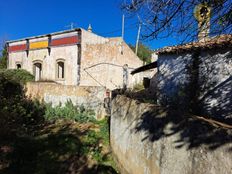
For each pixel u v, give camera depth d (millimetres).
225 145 3217
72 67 18328
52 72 19609
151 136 5402
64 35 18812
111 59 21594
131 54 25469
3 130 10062
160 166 4887
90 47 18812
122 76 23578
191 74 11031
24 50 21828
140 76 27156
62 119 14438
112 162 8500
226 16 4137
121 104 8242
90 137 10852
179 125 4375
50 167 7895
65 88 15664
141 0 4305
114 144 8797
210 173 3414
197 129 3891
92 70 19109
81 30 17859
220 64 9852
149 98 13617
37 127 12781
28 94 17375
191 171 3848
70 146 9445
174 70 12055
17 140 9664
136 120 6477
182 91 11398
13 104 13039
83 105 15016
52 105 16078
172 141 4480
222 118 9555
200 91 10531
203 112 10289
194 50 10805
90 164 8250
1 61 29688
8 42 23422
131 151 6680
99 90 14820
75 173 7652
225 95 9602
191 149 3900
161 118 5094
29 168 7750
